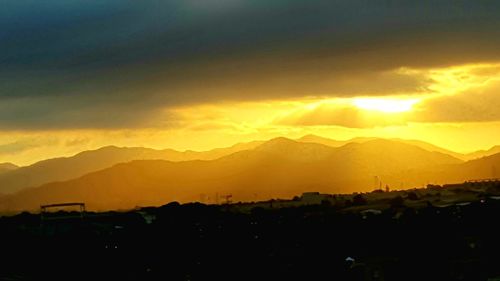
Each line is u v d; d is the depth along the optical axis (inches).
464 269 4515.3
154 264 5029.5
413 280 4441.4
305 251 4963.1
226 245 5295.3
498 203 6087.6
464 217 5620.1
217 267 4810.5
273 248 5132.9
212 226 6112.2
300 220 6166.3
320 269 4557.1
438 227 5334.6
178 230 5940.0
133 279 4734.3
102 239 5816.9
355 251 4948.3
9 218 7224.4
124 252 5378.9
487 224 5378.9
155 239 5659.5
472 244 4940.9
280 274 4554.6
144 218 6934.1
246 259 4899.1
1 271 5177.2
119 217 7121.1
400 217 5812.0
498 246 4894.2
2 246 5762.8
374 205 7362.2
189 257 5088.6
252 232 5708.7
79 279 4891.7
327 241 5236.2
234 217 6712.6
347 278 4434.1
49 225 6766.7
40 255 5511.8
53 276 4992.6
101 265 5137.8
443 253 4785.9
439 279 4416.8
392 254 4859.7
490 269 4534.9
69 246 5625.0
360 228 5506.9
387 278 4443.9
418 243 5012.3
